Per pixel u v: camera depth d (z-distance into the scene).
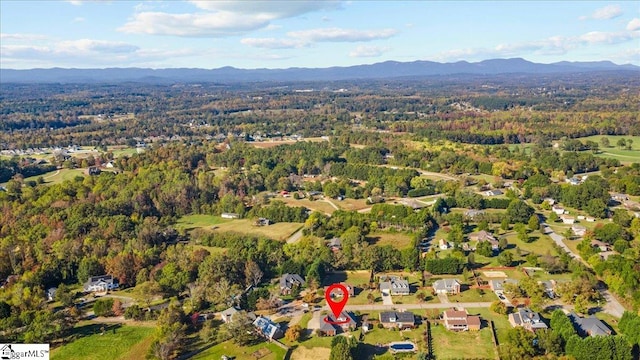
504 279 175.88
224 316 151.88
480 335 141.75
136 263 187.88
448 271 183.62
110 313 160.25
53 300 172.62
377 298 165.88
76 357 136.75
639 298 150.88
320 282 176.62
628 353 123.19
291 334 140.75
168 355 136.00
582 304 152.12
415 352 133.75
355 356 130.00
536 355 128.38
